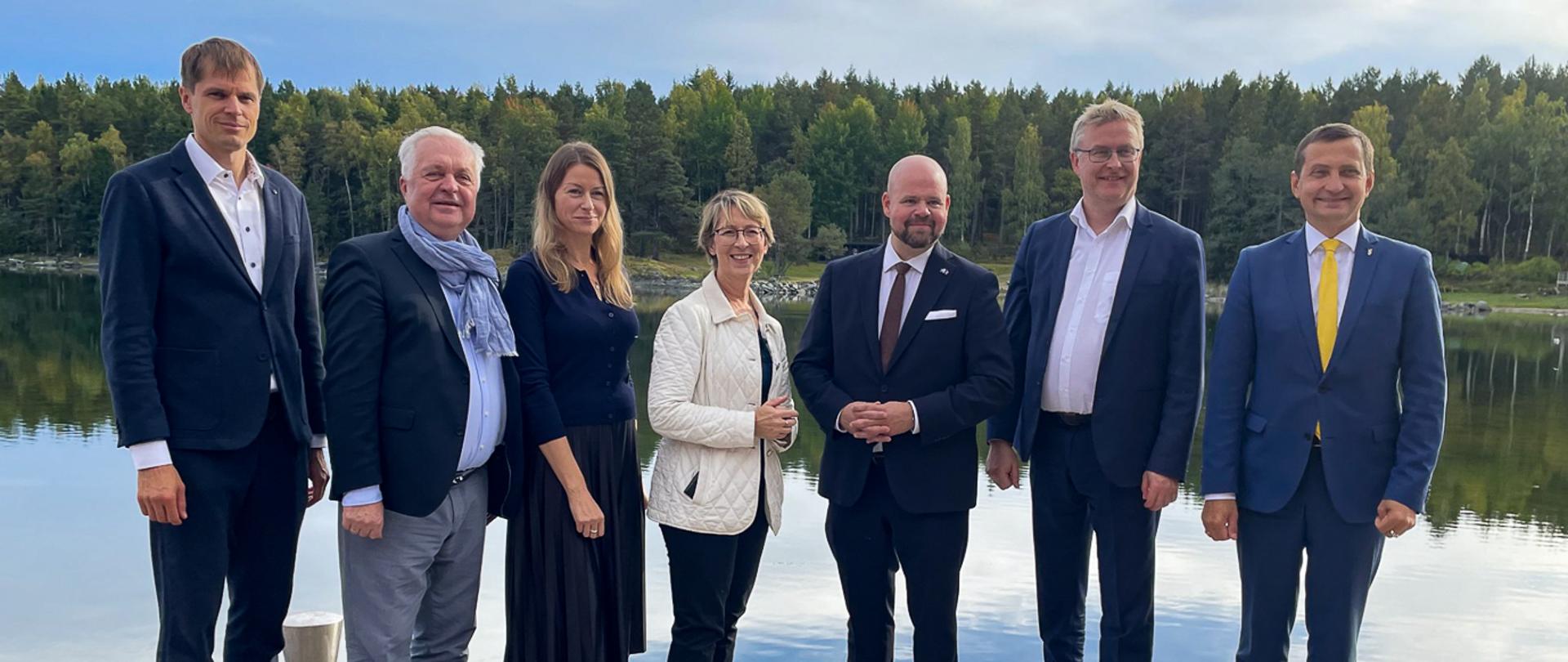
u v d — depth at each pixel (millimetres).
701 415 2949
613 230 3021
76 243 52156
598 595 2912
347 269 2613
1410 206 42656
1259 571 2926
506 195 51750
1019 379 3377
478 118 54875
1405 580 5602
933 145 59250
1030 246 3383
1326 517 2832
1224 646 4336
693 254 52312
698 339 3047
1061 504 3236
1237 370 2975
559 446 2773
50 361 14969
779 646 4266
